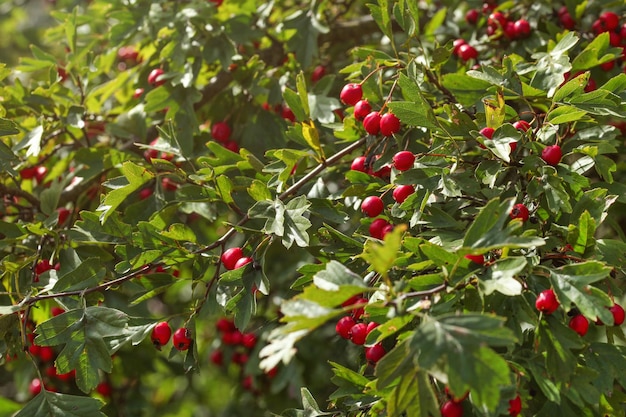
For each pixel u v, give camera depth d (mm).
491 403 724
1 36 1534
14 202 1002
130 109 1080
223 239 874
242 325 841
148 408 1160
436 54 906
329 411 862
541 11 1005
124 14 1048
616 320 804
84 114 1013
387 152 889
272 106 1026
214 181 904
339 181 972
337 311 742
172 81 1005
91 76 1040
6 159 908
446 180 834
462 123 858
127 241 889
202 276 879
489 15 1038
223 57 1021
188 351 866
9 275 920
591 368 795
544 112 915
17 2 1515
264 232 850
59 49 1264
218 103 1076
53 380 1078
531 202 839
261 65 1038
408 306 778
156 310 1267
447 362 727
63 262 925
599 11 1013
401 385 750
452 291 779
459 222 830
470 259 778
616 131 868
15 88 999
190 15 1023
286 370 1116
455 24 1067
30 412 851
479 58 1024
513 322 789
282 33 1094
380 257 738
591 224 796
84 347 847
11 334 899
